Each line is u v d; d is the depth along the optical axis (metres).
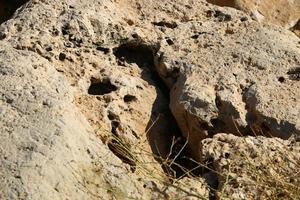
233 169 5.66
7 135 5.53
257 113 6.26
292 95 6.43
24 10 7.01
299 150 5.87
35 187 5.20
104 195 5.39
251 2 9.27
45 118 5.69
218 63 6.73
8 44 6.60
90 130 5.86
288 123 6.15
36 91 5.94
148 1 7.46
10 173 5.26
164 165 6.01
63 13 6.97
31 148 5.44
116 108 6.33
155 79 6.89
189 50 6.90
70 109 5.89
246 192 5.50
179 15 7.41
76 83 6.45
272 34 7.05
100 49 6.87
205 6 7.54
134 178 5.57
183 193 5.47
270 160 5.71
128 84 6.60
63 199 5.24
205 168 5.82
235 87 6.50
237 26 7.21
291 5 9.55
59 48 6.72
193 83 6.53
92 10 7.05
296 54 6.81
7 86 5.96
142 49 7.04
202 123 6.29
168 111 6.67
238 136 6.12
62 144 5.52
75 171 5.43
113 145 6.01
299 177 5.56
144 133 6.39
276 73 6.64
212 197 5.54
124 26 7.03
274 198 5.42
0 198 5.11
